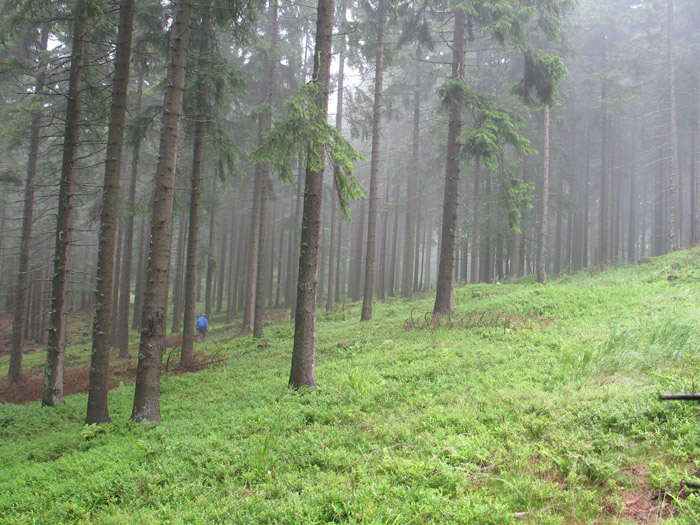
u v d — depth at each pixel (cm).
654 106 3425
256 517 462
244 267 3944
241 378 1205
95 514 532
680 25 3005
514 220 1518
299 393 912
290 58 2250
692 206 2972
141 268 3094
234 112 2247
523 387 736
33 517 536
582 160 3753
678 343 767
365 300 2017
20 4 1143
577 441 521
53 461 741
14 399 1368
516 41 1445
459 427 619
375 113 2061
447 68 2650
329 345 1449
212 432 754
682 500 400
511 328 1256
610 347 827
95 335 939
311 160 868
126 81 1002
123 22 1002
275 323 2698
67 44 1820
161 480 598
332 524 426
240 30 1258
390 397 805
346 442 633
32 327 2970
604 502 425
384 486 478
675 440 488
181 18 973
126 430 852
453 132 1592
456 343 1164
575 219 3781
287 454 615
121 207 2244
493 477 487
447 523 405
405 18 1736
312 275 966
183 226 2791
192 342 1562
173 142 950
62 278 1202
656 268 2081
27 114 1451
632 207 3644
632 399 593
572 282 2250
